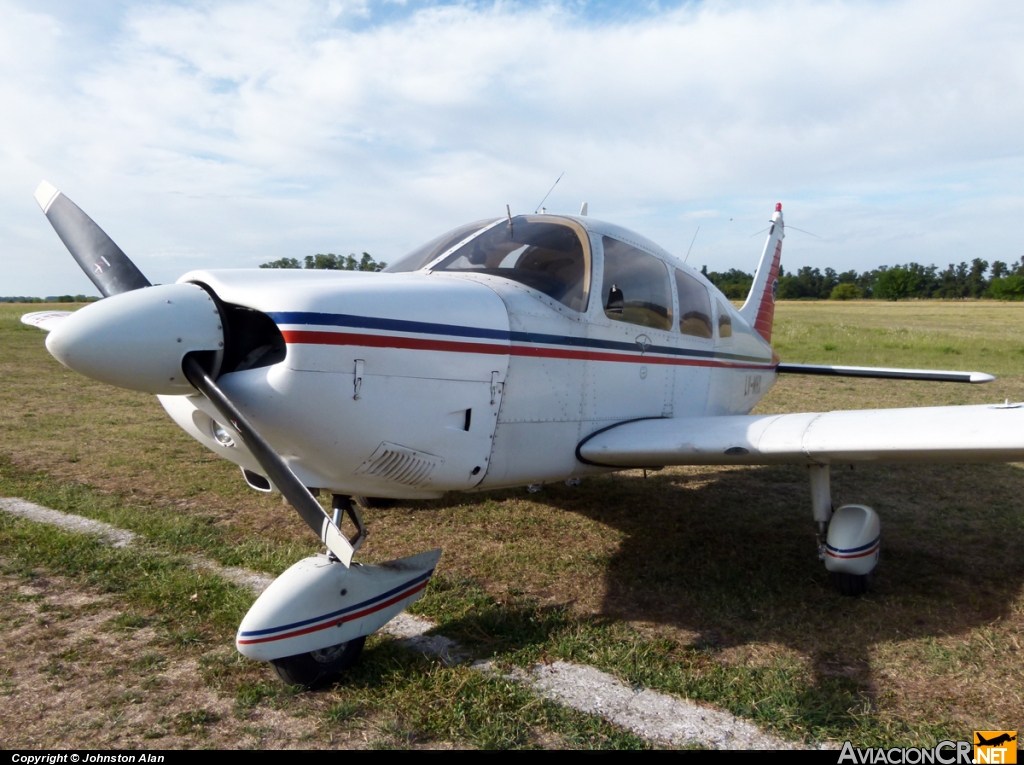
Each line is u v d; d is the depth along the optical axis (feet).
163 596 9.93
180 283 8.21
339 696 7.65
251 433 7.41
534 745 6.79
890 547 13.01
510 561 12.05
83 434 21.68
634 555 12.46
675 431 11.28
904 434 9.34
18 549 11.57
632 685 7.98
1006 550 12.90
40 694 7.55
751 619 9.82
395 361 8.37
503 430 9.85
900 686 8.04
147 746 6.72
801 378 41.37
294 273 8.71
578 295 11.20
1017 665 8.53
